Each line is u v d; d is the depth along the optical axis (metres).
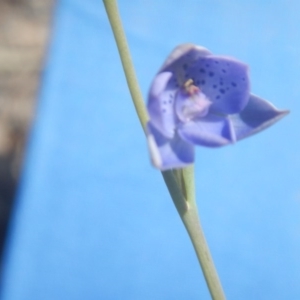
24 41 0.59
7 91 0.55
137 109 0.22
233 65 0.21
